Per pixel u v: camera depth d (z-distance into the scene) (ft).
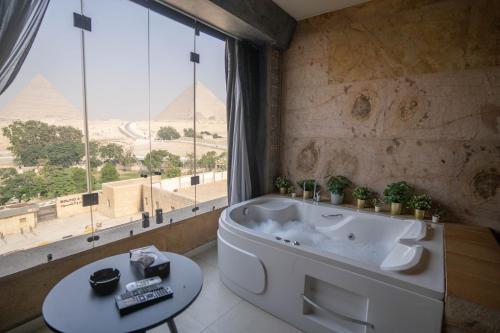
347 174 9.58
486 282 4.50
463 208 7.50
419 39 7.80
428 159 7.95
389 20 8.25
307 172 10.58
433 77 7.67
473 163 7.28
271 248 6.21
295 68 10.49
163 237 8.07
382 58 8.48
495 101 6.88
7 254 5.33
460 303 4.09
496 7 6.70
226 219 7.70
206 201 9.71
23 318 5.50
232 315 6.36
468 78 7.18
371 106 8.83
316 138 10.21
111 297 3.89
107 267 4.72
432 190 7.95
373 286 4.92
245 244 6.72
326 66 9.68
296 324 5.98
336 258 5.40
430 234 6.74
